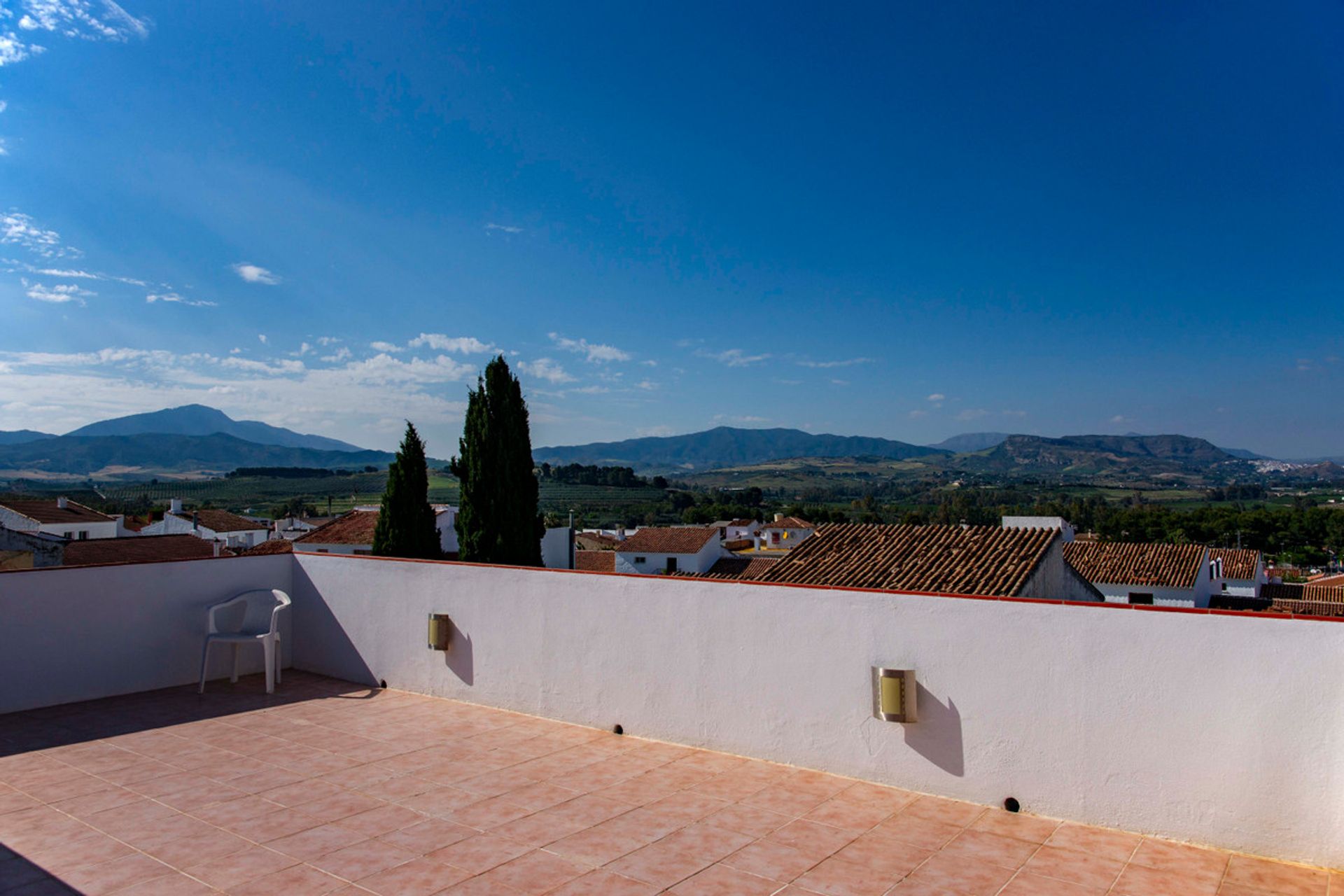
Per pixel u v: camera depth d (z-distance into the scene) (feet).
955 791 14.78
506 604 21.54
